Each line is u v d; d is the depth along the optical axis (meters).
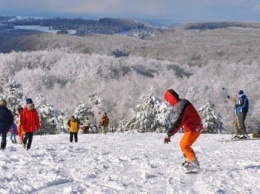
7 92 43.03
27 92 73.25
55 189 5.92
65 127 40.78
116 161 8.59
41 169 7.50
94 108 51.09
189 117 6.71
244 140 15.20
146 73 113.12
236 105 15.45
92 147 13.50
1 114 11.78
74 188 5.84
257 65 126.44
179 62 182.88
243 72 110.25
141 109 41.03
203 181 6.27
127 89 71.88
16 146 13.28
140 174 6.98
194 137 6.82
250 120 62.91
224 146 13.13
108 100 67.69
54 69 103.62
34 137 22.14
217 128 40.31
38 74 88.62
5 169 7.54
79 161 8.66
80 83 81.25
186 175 6.78
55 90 78.25
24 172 7.20
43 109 40.97
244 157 9.34
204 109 40.75
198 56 187.38
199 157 9.39
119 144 15.90
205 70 116.88
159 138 20.39
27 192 5.73
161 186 6.00
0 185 6.05
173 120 6.63
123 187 5.94
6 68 114.88
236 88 81.25
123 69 108.88
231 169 7.28
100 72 100.75
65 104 69.19
